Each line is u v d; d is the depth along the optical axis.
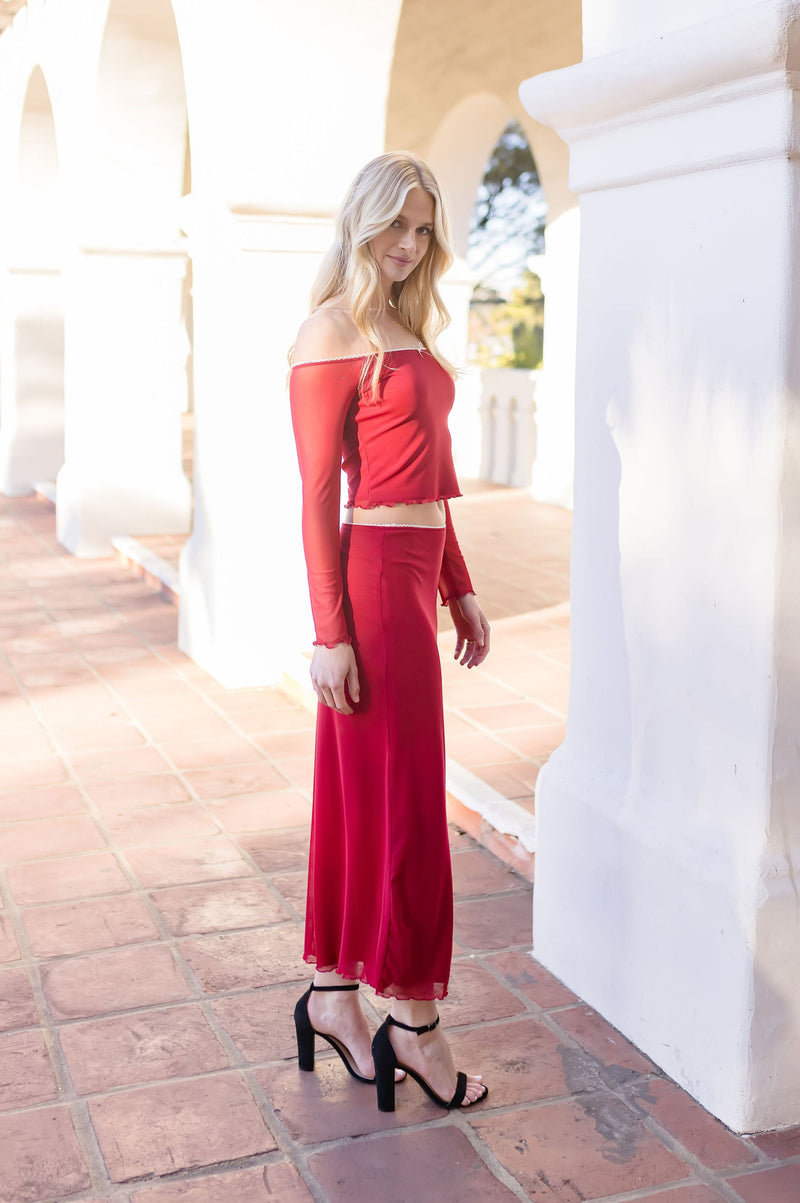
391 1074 2.71
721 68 2.39
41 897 3.75
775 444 2.47
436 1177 2.52
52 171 11.12
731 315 2.55
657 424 2.81
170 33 7.43
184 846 4.14
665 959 2.86
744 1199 2.46
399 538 2.57
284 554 6.04
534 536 9.38
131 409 9.27
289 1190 2.47
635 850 2.93
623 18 2.78
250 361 5.81
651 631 2.90
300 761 4.98
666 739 2.88
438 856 2.64
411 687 2.59
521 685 5.73
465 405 13.09
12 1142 2.62
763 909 2.57
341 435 2.52
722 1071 2.69
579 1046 3.00
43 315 11.86
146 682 6.13
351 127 5.60
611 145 2.83
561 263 10.54
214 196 5.56
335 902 2.79
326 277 2.57
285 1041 3.02
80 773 4.84
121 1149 2.60
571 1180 2.51
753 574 2.56
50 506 11.56
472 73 11.96
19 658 6.56
